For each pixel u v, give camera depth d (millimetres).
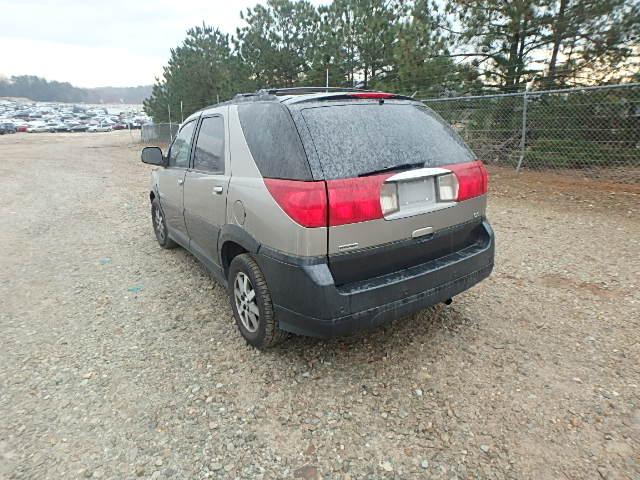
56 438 2531
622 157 9383
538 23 10078
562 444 2385
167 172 4879
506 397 2762
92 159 20922
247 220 3033
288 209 2629
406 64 11938
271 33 18547
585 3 9508
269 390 2910
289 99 2977
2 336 3715
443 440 2451
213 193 3523
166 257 5648
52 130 61219
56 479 2254
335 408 2729
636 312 3723
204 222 3834
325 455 2379
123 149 27531
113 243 6363
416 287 2885
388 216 2730
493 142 11180
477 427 2531
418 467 2287
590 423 2518
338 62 15109
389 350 3312
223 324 3812
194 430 2576
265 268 2893
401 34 12094
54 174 15070
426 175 2898
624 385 2818
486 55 11430
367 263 2756
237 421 2641
